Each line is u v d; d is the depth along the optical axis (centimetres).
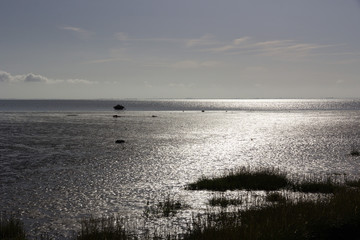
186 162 3850
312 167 3572
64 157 4094
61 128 7831
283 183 2689
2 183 2811
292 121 10831
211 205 2183
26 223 1891
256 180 2739
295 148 4975
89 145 5159
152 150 4716
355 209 1608
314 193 2434
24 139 5784
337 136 6475
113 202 2295
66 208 2162
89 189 2634
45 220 1939
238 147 5097
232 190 2581
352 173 3253
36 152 4459
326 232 1470
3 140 5628
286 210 1673
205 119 11681
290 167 3575
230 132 7375
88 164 3666
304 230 1443
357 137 6275
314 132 7288
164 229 1762
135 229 1764
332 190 2489
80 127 8150
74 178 3005
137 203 2272
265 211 1745
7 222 1775
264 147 5097
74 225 1855
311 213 1620
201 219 1886
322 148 4944
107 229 1639
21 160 3878
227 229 1452
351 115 14325
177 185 2778
